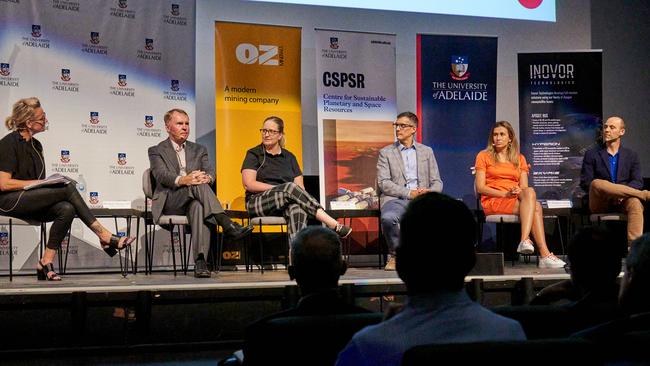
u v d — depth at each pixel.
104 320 3.58
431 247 1.31
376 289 3.95
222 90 5.65
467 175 6.05
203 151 5.06
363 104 5.88
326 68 5.83
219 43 5.66
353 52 5.89
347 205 5.43
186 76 5.63
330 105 5.81
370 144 5.87
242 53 5.70
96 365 3.40
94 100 5.40
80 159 5.35
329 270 1.77
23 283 3.88
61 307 3.53
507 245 6.02
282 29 5.78
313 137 6.24
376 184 5.51
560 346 1.12
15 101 5.18
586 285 1.85
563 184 6.02
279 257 5.70
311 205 4.69
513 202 5.19
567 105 6.05
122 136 5.46
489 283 4.05
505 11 6.56
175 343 3.67
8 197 4.12
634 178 5.41
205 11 6.09
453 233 1.32
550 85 6.05
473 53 6.07
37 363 3.42
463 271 1.33
